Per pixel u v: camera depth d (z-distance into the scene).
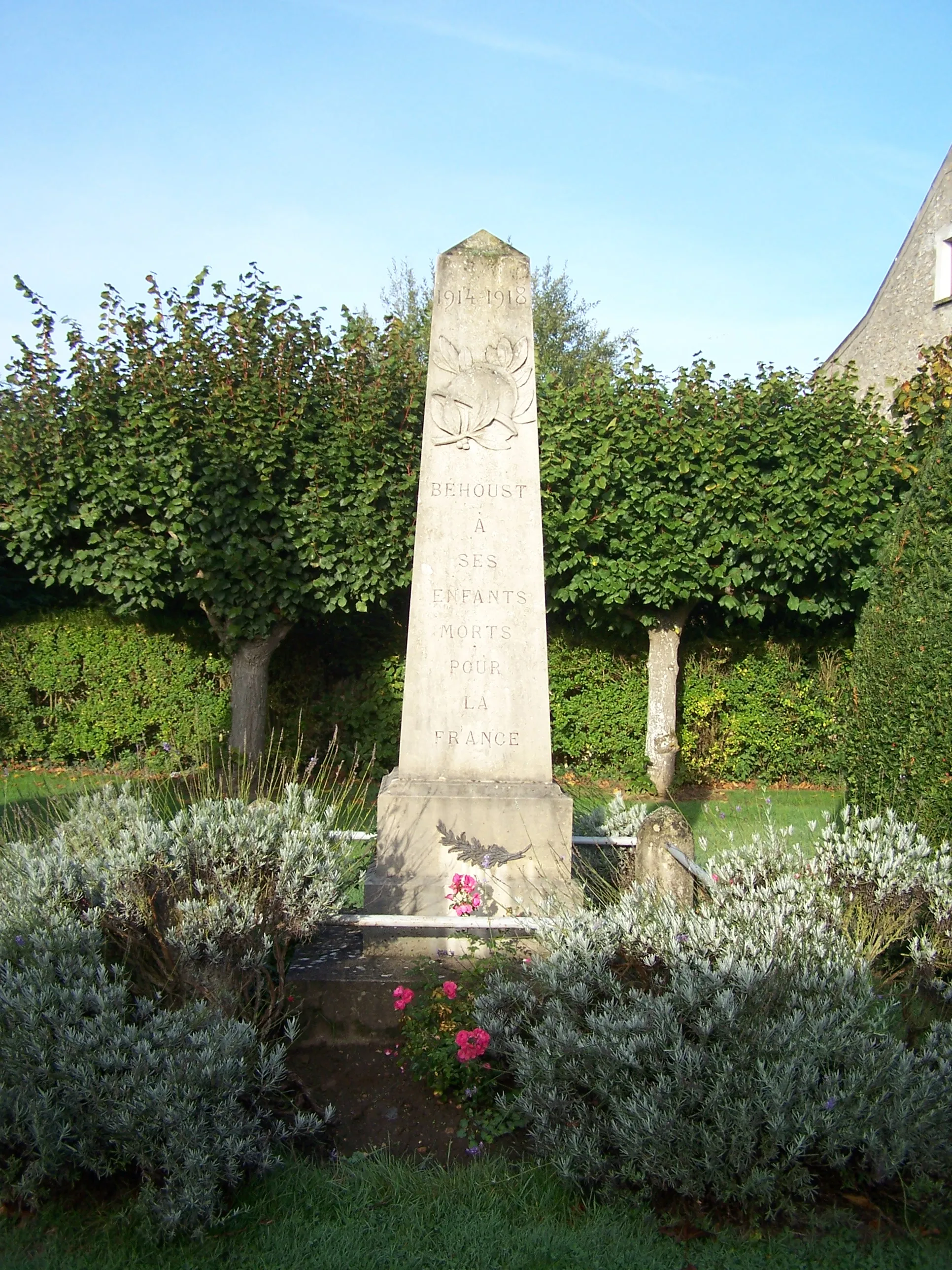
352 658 11.38
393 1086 3.99
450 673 5.34
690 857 4.46
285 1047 3.79
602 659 11.55
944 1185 3.21
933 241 14.99
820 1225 3.15
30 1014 3.30
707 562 10.40
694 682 11.58
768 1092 3.16
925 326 15.11
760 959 3.65
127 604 10.47
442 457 5.38
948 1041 3.56
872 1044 3.41
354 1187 3.38
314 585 9.99
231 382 9.85
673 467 10.21
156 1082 3.24
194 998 3.87
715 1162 3.14
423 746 5.34
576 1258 3.02
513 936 4.61
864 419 10.37
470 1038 3.70
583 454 10.23
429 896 5.07
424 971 4.29
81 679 11.39
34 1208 3.22
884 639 6.14
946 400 9.85
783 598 11.06
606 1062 3.37
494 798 5.13
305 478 10.05
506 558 5.38
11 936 3.81
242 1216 3.21
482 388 5.39
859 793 6.22
